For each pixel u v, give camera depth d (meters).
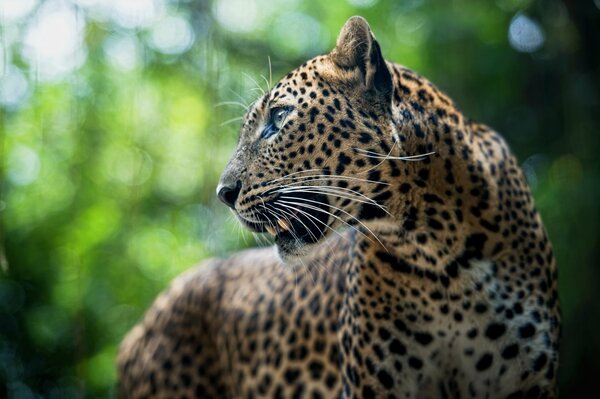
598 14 13.02
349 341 6.90
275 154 6.50
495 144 6.82
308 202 6.57
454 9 13.00
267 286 8.51
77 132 14.41
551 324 6.55
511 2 13.47
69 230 14.56
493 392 6.65
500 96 13.73
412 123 6.36
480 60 13.28
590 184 12.67
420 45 13.44
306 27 16.28
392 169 6.32
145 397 8.88
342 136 6.34
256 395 8.38
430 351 6.64
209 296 8.89
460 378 6.74
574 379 13.11
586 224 12.67
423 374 6.70
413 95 6.50
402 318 6.61
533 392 6.55
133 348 9.22
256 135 6.69
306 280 8.15
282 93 6.57
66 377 14.63
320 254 8.02
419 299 6.54
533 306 6.48
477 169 6.43
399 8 14.11
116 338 14.52
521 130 14.04
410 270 6.51
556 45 13.34
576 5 12.95
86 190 14.70
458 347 6.60
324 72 6.48
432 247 6.42
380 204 6.40
